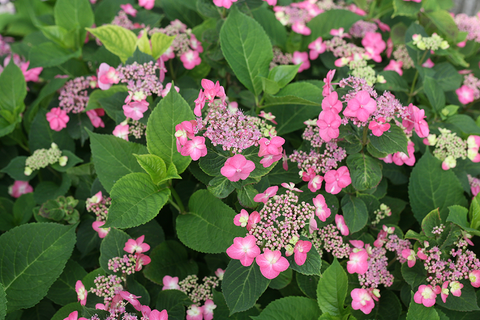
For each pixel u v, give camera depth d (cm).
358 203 62
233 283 55
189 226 62
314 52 79
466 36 82
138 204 56
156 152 59
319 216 57
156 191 59
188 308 63
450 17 79
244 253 54
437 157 68
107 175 63
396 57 81
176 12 88
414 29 75
